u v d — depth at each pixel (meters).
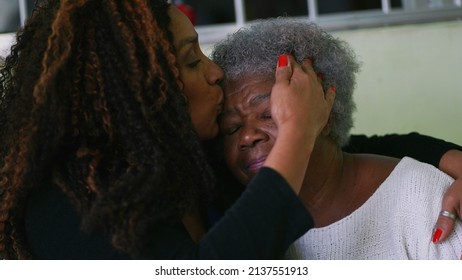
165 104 1.09
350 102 1.31
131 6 1.09
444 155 1.46
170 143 1.10
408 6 2.41
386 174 1.30
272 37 1.23
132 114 1.06
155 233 1.04
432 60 2.31
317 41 1.25
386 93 2.31
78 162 1.05
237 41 1.26
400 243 1.23
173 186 1.08
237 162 1.25
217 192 1.25
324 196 1.28
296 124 1.08
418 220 1.24
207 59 1.22
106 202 1.00
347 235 1.24
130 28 1.08
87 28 1.07
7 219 1.13
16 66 1.19
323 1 3.39
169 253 1.03
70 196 1.05
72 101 1.06
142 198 1.02
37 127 1.06
